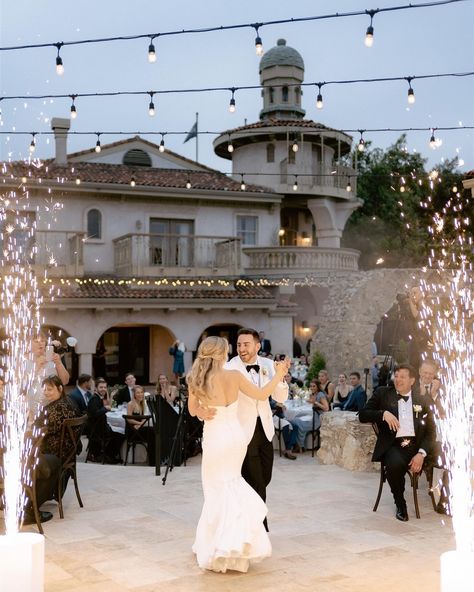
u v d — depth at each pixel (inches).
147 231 973.8
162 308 898.7
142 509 290.0
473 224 1027.9
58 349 387.9
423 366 301.6
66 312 858.8
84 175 945.5
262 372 245.9
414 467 271.7
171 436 430.3
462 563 165.3
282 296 1014.4
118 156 1046.4
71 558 227.5
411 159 1480.1
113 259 958.4
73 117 342.0
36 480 263.6
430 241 1238.3
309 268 1023.0
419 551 234.1
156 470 361.7
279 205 1064.8
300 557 227.5
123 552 233.5
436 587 200.5
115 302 863.7
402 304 457.4
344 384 535.2
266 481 242.7
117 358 975.6
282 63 1201.4
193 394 216.8
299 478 349.7
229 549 204.5
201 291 939.3
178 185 976.3
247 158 1126.4
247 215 1042.1
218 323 946.1
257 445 239.6
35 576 179.9
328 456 396.5
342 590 198.5
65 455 283.1
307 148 1102.4
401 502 275.0
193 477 355.6
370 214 1475.1
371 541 245.0
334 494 315.0
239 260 981.8
